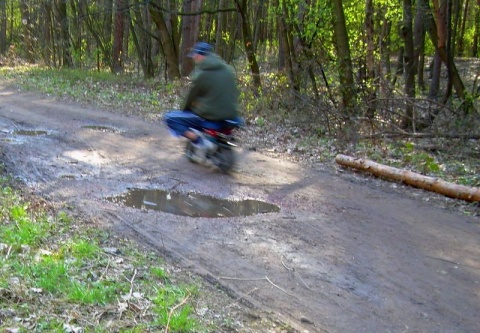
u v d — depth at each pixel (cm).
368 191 841
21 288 441
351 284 521
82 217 653
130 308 438
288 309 468
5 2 4050
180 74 2398
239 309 461
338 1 1438
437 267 569
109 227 626
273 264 555
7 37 4694
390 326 450
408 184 875
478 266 577
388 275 544
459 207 776
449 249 619
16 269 478
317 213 724
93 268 506
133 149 1037
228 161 895
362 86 1351
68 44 2980
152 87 2084
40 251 527
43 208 670
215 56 881
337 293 502
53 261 500
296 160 1031
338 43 1453
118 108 1538
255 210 725
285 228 659
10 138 1065
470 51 3925
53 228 598
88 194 746
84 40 3200
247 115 1434
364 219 708
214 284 505
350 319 457
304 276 532
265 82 1573
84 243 551
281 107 1452
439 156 1109
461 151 1123
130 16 2284
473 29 3756
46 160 915
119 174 859
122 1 2217
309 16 1503
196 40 2414
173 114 909
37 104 1529
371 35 1441
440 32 1447
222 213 705
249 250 587
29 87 1933
